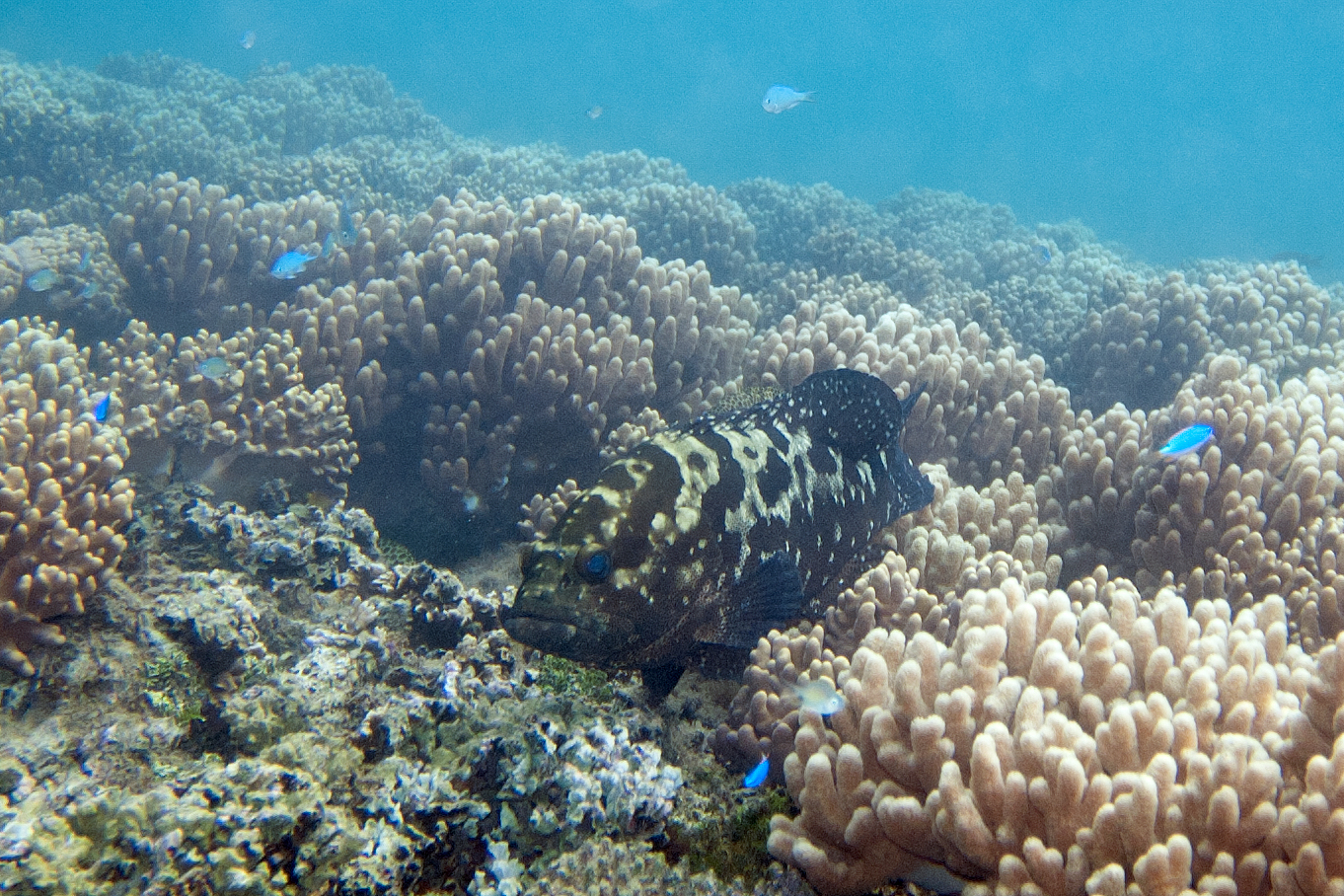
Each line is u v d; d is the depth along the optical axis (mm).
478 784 880
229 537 1145
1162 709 804
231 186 3217
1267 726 823
